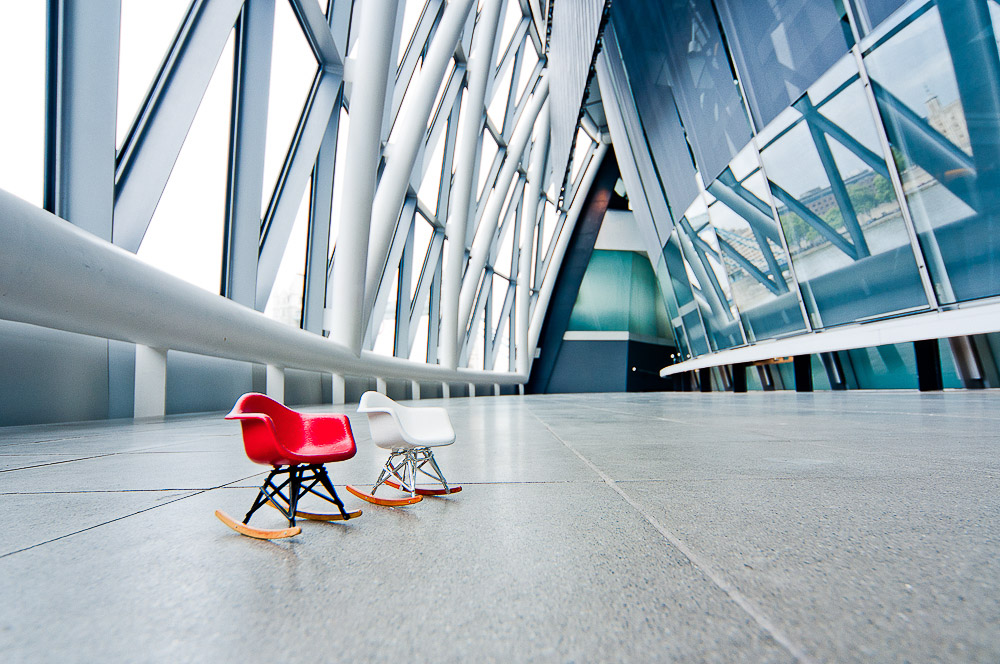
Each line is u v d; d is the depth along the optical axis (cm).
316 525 223
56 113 657
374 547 189
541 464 377
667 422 750
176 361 1034
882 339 1222
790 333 1592
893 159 1058
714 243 1870
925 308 1135
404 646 115
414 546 189
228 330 898
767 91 1273
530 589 146
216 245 1009
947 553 167
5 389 714
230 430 675
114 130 680
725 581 149
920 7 912
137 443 532
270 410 259
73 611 137
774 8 1156
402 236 1766
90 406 841
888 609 129
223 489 302
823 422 654
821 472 316
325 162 1305
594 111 3444
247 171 993
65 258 564
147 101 764
